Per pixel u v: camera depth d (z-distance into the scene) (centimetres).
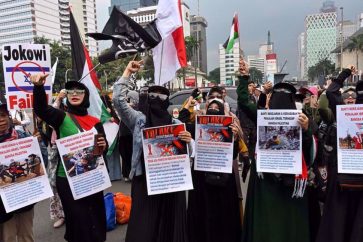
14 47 458
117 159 749
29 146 342
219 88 528
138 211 354
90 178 358
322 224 339
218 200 383
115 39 425
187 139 344
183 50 493
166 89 360
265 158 344
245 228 370
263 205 351
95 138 362
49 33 11269
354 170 322
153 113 357
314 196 366
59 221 521
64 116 359
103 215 379
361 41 6962
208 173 372
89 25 11425
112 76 5441
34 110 340
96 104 664
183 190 344
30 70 468
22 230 363
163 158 344
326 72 9250
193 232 388
